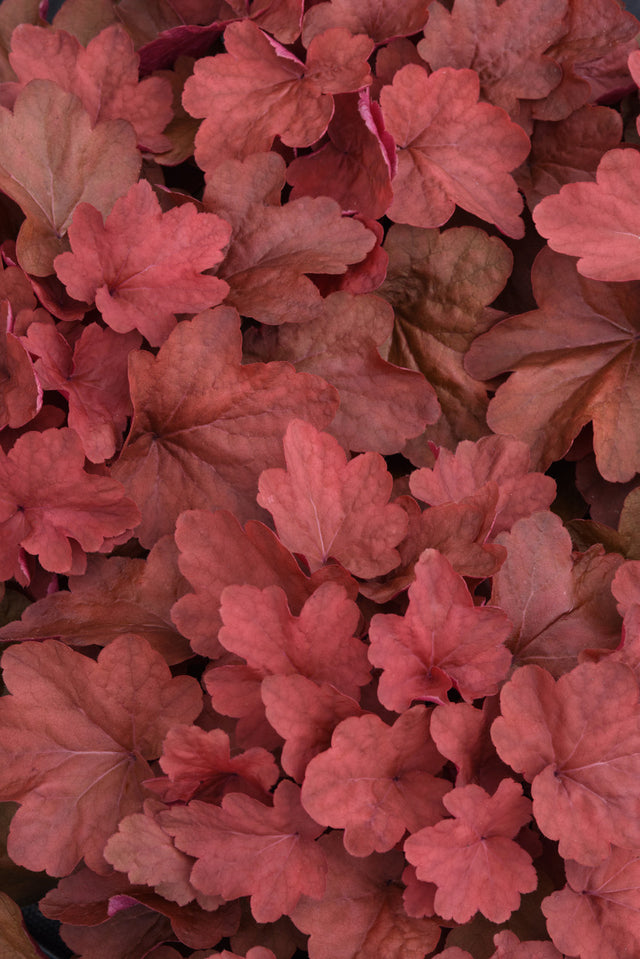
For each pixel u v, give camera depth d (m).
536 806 1.11
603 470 1.20
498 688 1.13
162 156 1.23
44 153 1.19
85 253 1.16
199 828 1.11
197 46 1.25
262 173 1.19
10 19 1.26
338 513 1.16
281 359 1.20
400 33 1.23
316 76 1.20
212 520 1.14
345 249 1.19
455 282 1.22
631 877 1.12
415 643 1.12
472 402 1.21
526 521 1.17
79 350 1.16
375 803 1.11
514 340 1.21
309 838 1.12
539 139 1.24
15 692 1.14
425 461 1.21
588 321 1.22
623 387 1.20
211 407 1.18
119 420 1.17
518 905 1.11
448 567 1.12
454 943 1.12
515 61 1.23
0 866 1.17
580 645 1.16
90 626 1.16
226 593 1.12
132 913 1.15
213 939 1.12
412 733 1.12
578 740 1.12
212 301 1.17
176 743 1.11
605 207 1.19
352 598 1.14
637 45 1.23
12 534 1.15
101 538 1.15
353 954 1.11
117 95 1.23
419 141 1.22
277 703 1.11
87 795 1.14
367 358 1.19
